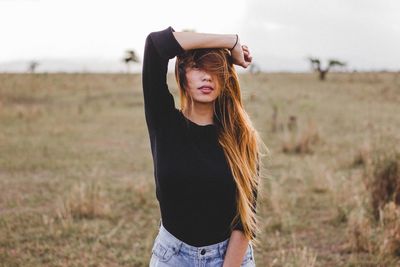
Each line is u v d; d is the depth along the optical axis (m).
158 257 2.17
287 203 6.85
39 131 14.94
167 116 2.10
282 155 11.20
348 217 6.03
